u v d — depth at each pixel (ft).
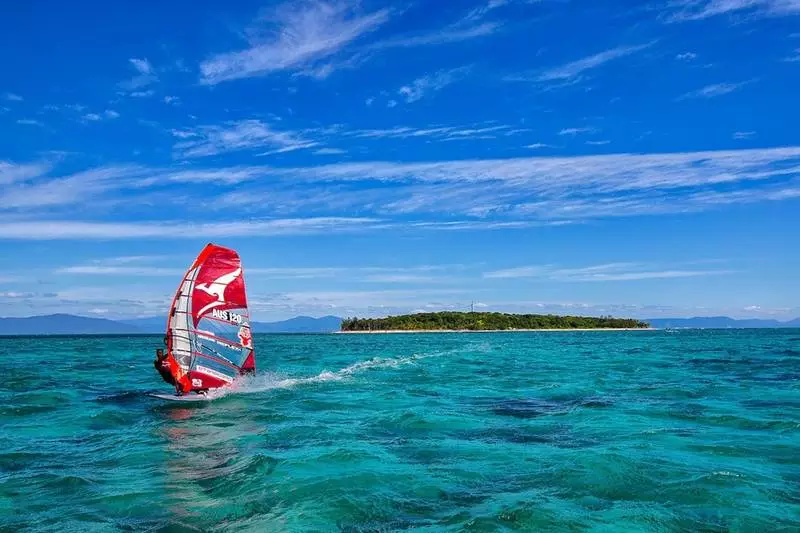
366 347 196.75
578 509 23.58
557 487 26.48
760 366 93.56
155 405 52.65
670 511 23.43
